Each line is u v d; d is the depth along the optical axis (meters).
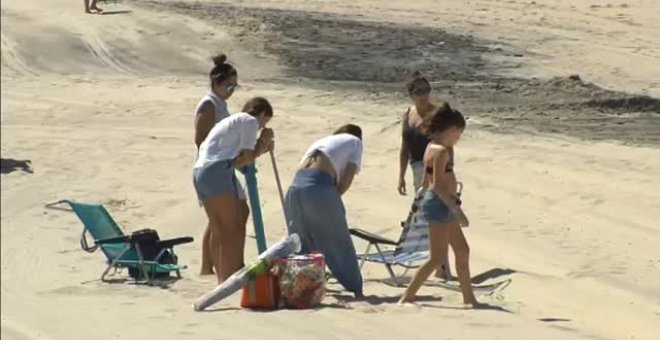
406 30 128.12
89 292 42.91
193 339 33.59
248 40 121.94
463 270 38.38
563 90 93.00
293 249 38.66
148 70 112.44
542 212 54.22
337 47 118.69
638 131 74.81
